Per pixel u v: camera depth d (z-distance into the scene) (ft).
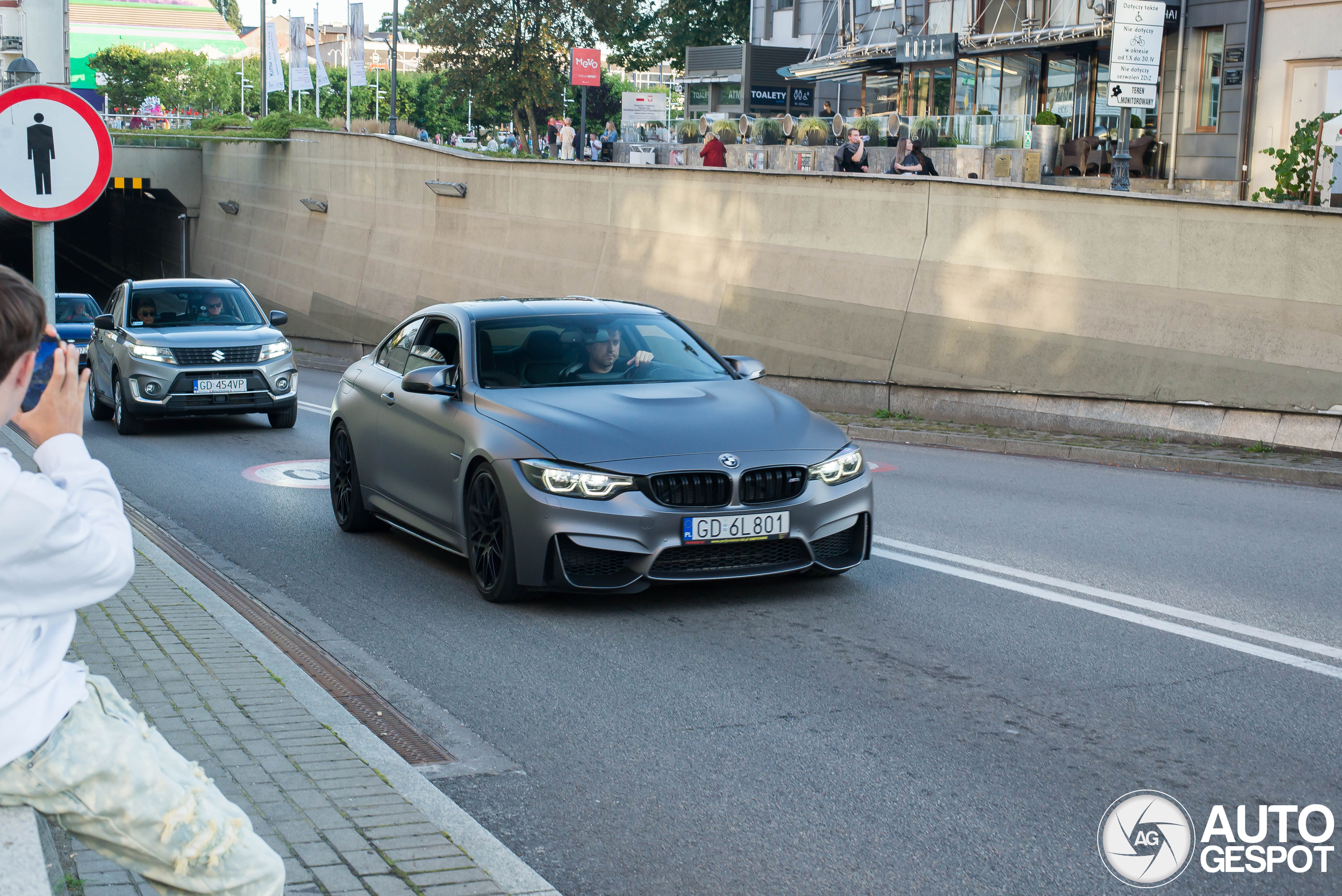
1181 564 25.59
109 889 10.52
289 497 35.65
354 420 29.25
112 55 270.87
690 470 21.53
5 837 6.15
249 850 7.16
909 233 56.90
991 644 19.92
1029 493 34.94
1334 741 15.55
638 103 122.62
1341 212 41.34
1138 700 17.11
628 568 21.49
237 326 53.93
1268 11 76.18
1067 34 88.33
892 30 114.11
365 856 11.55
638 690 17.90
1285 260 42.93
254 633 19.24
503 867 11.73
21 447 34.71
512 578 22.17
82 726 6.53
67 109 15.94
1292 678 18.01
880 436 50.21
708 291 70.03
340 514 30.48
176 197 158.61
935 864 12.28
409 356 28.07
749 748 15.55
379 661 19.56
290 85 161.99
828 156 88.28
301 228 131.85
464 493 23.75
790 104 138.82
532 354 25.54
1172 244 46.19
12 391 6.31
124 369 50.47
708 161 77.56
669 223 74.23
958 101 103.91
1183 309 45.85
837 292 60.70
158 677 16.92
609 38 211.61
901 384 55.52
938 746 15.51
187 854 6.88
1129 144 83.05
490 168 96.22
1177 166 82.53
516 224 92.73
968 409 52.54
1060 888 11.76
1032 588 23.53
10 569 6.17
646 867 12.30
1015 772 14.64
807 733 16.03
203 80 277.03
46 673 6.39
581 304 27.78
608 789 14.32
